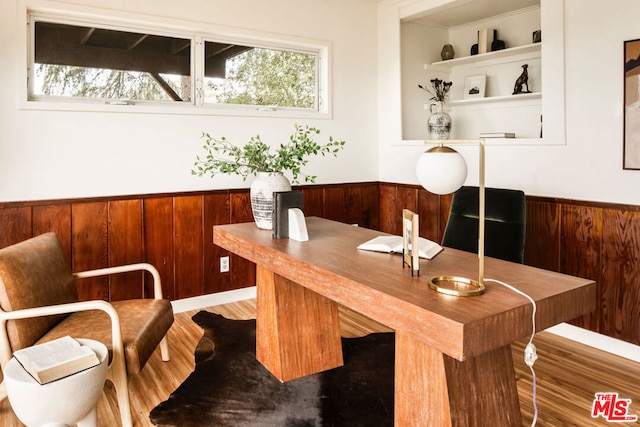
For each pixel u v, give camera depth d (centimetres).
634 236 265
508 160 331
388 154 431
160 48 333
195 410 214
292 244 216
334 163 414
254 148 262
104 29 312
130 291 325
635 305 268
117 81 319
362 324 321
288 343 239
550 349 287
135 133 320
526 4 379
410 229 169
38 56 294
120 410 196
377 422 205
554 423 206
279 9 370
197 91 346
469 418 154
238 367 255
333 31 402
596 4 275
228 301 369
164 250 336
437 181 142
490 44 405
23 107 282
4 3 274
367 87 428
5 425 201
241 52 366
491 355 161
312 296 246
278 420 206
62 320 228
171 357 269
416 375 159
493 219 251
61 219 298
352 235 238
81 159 303
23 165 286
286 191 249
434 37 446
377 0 421
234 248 241
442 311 127
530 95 362
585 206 287
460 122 446
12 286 193
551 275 163
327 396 226
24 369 166
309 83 403
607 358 274
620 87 267
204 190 349
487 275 163
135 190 323
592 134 282
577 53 285
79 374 163
